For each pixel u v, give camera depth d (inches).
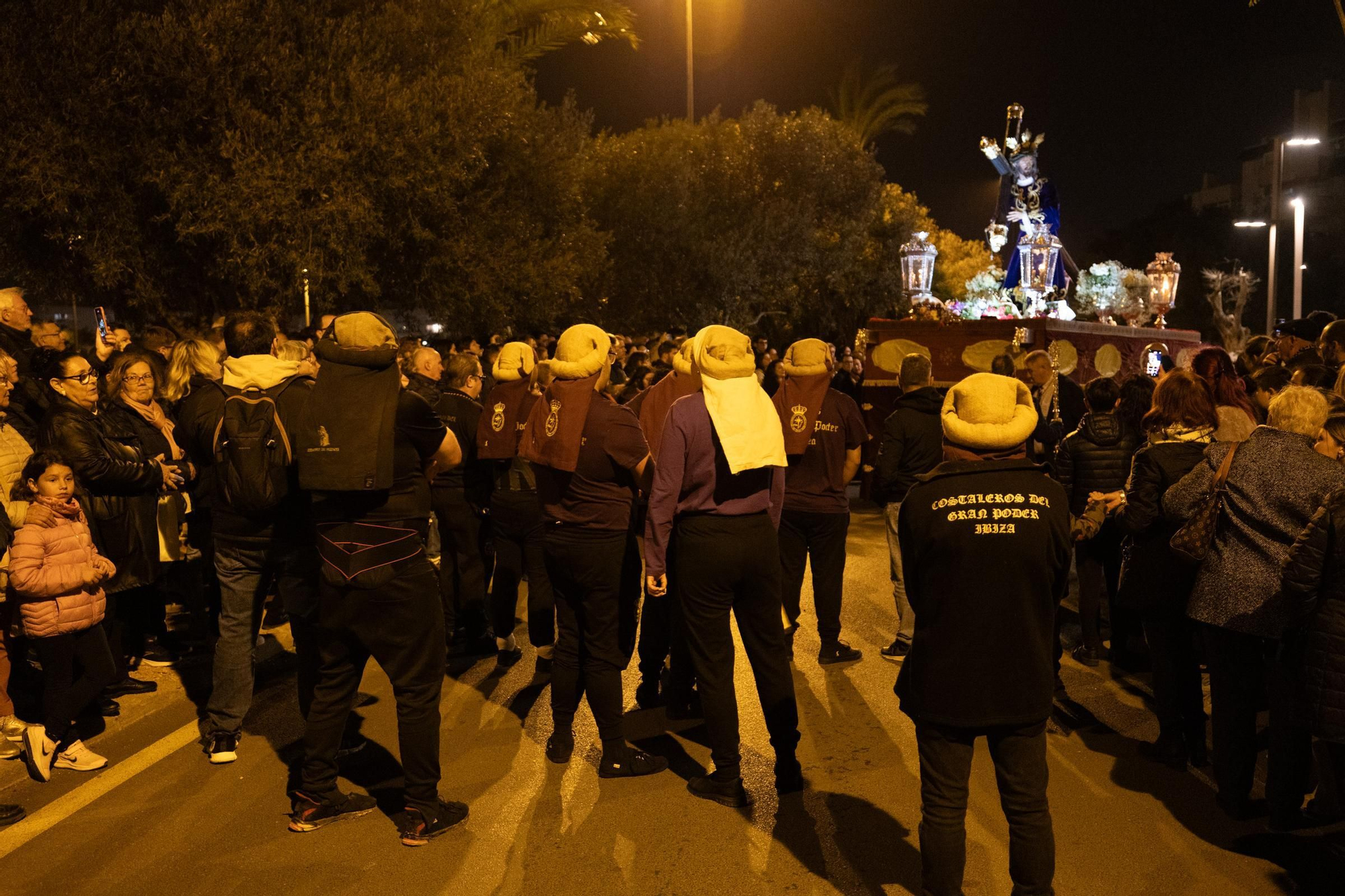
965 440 127.6
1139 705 221.8
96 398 215.9
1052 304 526.9
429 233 524.1
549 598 240.7
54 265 494.6
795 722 175.5
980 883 146.9
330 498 157.5
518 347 238.5
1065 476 244.1
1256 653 164.4
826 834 161.5
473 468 258.5
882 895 143.1
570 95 751.7
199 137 468.8
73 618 185.8
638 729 210.5
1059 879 147.0
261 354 185.8
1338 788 155.8
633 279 1010.1
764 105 1132.5
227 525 184.9
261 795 178.1
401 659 159.2
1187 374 185.5
